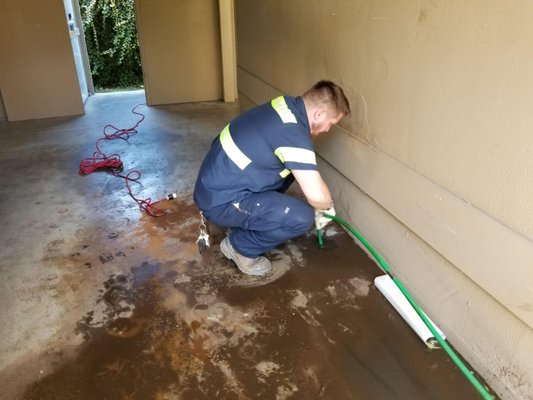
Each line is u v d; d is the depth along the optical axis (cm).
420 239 172
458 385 146
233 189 182
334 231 237
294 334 168
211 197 184
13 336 166
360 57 188
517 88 114
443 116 144
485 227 132
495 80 120
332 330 170
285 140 166
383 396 142
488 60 121
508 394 138
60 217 253
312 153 168
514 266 124
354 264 209
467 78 130
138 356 158
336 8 200
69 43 433
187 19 473
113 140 385
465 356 155
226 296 188
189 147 368
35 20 416
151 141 383
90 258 215
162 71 491
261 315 178
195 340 165
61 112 459
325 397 142
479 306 144
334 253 218
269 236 191
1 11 405
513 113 116
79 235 235
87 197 278
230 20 478
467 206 139
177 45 482
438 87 143
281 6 266
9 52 420
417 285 178
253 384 147
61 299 186
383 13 166
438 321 168
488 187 129
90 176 309
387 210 190
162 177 308
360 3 180
